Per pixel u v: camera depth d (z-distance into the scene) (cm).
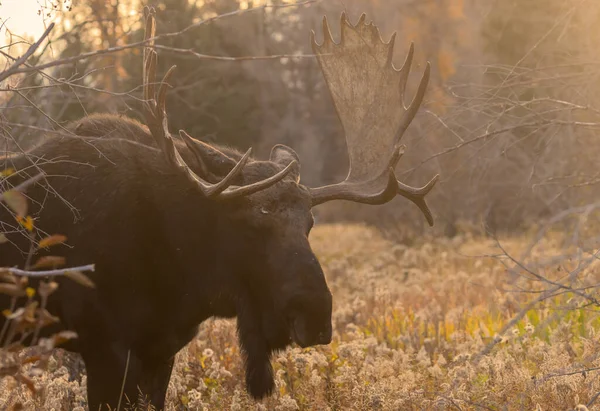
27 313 687
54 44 1355
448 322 1630
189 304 1087
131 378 1070
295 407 1073
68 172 1077
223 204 1042
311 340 981
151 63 1022
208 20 858
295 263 995
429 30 4325
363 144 1162
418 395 1032
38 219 1065
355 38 1203
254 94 6569
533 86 1473
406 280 2534
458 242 3156
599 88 1536
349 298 2091
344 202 6044
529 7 2825
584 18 1597
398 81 1160
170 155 1026
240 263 1045
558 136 1708
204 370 1316
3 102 1034
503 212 3294
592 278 1495
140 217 1062
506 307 1686
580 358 1195
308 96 7862
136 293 1062
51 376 1173
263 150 6956
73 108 2231
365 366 1226
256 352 1054
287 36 7256
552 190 2381
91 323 1065
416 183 3338
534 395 994
